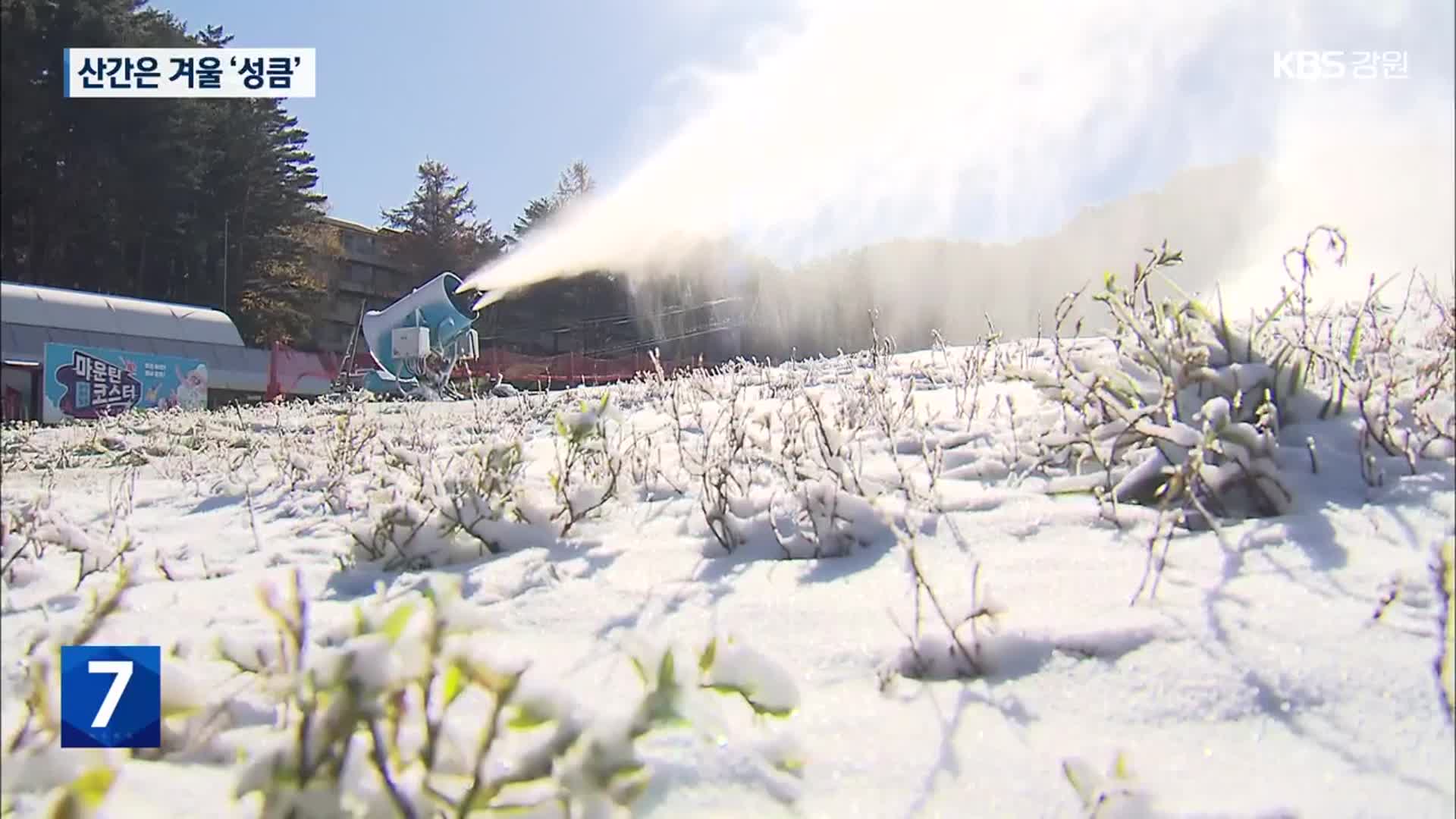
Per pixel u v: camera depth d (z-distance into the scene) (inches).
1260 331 127.9
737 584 99.0
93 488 236.2
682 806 54.9
